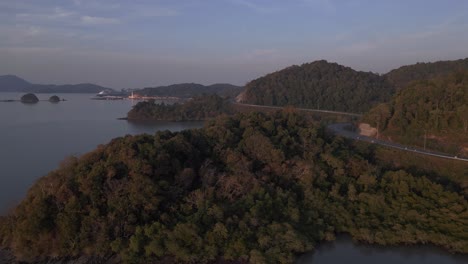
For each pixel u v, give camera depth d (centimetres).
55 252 5569
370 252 5853
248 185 6912
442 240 5978
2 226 6059
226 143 8125
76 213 5775
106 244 5572
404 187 7094
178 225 5691
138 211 5991
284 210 6500
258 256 5362
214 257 5453
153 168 6581
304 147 8438
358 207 6788
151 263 5388
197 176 7169
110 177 6184
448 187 7338
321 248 5950
